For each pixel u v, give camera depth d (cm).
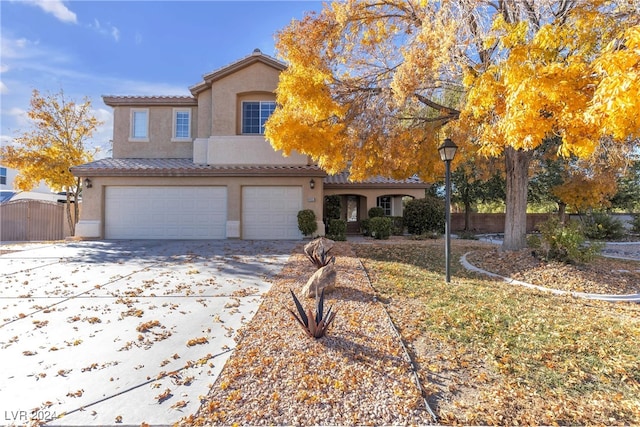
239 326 539
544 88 506
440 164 1103
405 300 666
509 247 1081
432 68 784
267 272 930
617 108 398
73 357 437
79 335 508
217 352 448
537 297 704
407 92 834
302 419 310
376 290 730
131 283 817
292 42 928
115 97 1800
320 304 486
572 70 518
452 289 752
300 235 1628
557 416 324
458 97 1063
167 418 315
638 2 536
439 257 1142
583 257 886
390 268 957
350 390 353
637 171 2095
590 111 444
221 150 1667
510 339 492
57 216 1877
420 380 379
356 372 386
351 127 1063
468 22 739
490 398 351
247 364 405
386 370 392
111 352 450
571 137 527
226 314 597
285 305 633
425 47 806
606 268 907
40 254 1235
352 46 989
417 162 1116
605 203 1895
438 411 327
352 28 973
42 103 1933
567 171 1844
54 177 1928
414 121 1157
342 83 1009
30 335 509
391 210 2284
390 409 325
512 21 687
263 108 1697
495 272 927
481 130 803
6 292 742
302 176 1617
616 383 385
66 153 1980
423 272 927
